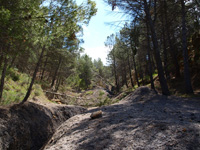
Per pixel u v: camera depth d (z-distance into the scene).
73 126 4.32
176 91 10.49
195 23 11.98
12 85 10.90
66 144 2.91
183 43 9.08
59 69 18.91
